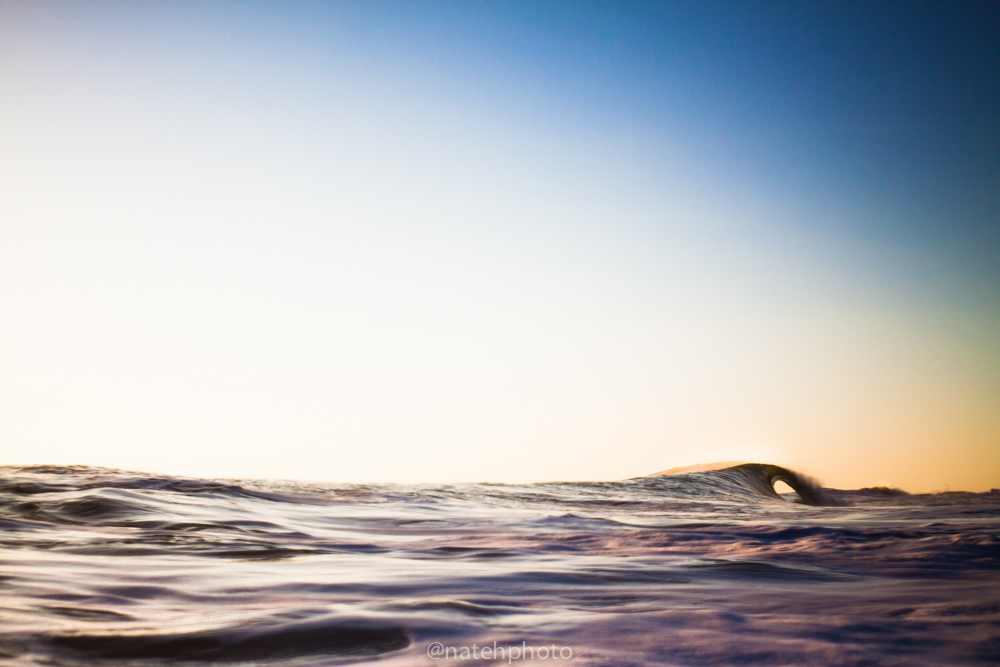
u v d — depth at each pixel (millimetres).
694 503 24062
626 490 30719
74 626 3160
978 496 35062
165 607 3768
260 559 6273
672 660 2740
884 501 35344
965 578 5363
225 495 14852
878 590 4691
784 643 3037
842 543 8055
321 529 9961
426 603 3930
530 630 3264
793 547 7680
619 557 6805
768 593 4520
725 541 8461
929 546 7566
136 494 12164
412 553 7188
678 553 7230
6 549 6035
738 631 3273
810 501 37000
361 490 20312
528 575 5277
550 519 12398
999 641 3117
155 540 7344
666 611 3797
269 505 13805
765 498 35000
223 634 3111
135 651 2826
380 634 3160
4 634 2922
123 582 4504
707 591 4598
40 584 4215
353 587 4582
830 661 2758
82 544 6727
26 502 10625
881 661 2770
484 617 3576
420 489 22656
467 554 7113
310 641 3031
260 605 3863
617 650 2887
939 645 3045
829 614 3730
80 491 13133
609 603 4078
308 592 4367
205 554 6527
